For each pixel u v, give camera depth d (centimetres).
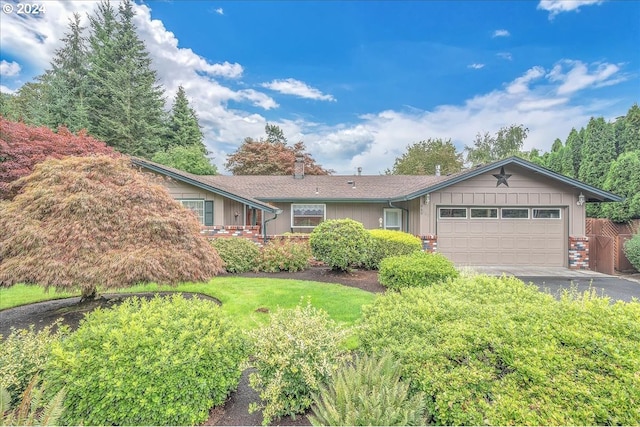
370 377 251
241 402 318
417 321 318
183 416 273
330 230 906
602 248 1045
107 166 596
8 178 930
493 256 1144
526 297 382
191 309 358
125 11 2538
